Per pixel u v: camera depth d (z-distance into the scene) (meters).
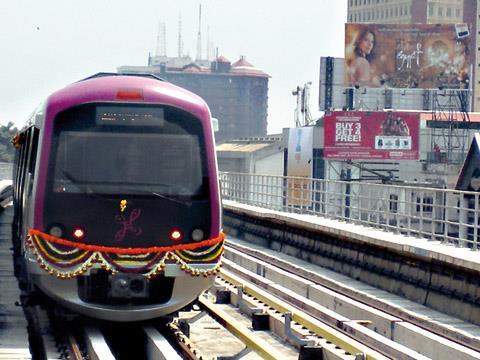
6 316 28.48
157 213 25.86
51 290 25.61
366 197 44.72
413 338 27.41
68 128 25.94
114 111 26.11
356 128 116.62
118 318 25.61
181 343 25.38
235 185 66.50
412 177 116.62
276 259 46.72
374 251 39.44
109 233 25.64
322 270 44.31
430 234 37.59
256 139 141.25
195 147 26.34
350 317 32.25
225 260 44.47
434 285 33.62
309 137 108.19
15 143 37.09
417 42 133.38
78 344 25.69
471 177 63.09
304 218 49.41
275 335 28.27
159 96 26.33
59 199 25.64
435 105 125.06
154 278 26.03
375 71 133.75
